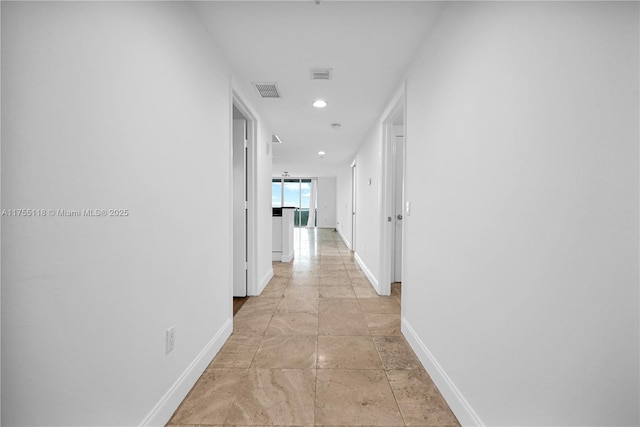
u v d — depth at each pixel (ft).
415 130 6.92
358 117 11.76
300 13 5.48
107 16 3.26
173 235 4.68
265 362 6.30
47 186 2.65
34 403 2.60
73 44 2.86
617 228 2.42
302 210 43.65
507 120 3.49
